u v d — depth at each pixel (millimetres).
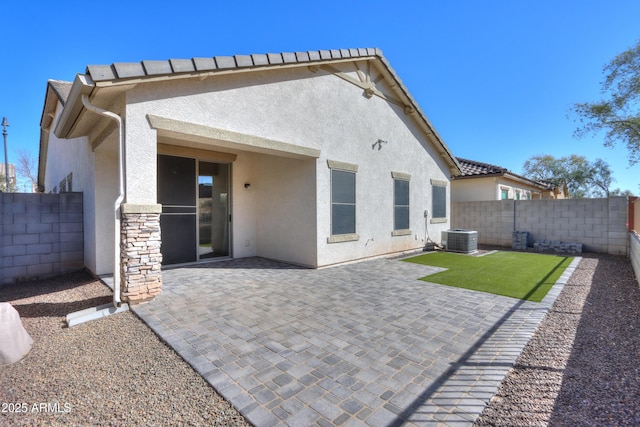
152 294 5723
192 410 2807
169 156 8984
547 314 5262
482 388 3100
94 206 7699
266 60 7133
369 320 4969
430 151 13727
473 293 6508
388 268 9195
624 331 4508
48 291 6840
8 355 3686
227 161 10242
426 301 5961
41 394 3109
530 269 9039
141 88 5523
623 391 3039
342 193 9641
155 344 4152
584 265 9656
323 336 4348
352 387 3104
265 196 10594
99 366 3617
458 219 16109
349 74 9898
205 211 9891
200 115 6270
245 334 4395
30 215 8102
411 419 2635
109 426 2631
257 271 8594
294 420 2609
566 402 2881
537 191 24094
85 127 7199
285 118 7938
